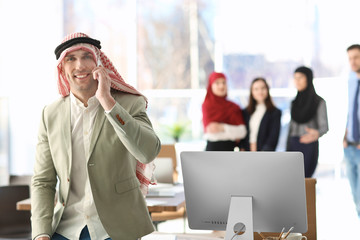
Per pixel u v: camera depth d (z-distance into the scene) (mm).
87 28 8703
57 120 2146
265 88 6516
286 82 8812
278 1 8742
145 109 2189
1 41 8133
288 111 8820
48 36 8219
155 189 4145
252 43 8875
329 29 8625
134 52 8750
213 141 6609
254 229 2311
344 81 8594
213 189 2295
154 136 2045
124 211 2062
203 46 9000
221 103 6641
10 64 8141
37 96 8141
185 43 9023
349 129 6430
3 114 7441
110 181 2051
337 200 7613
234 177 2256
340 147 8570
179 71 9055
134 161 2164
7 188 4566
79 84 2072
